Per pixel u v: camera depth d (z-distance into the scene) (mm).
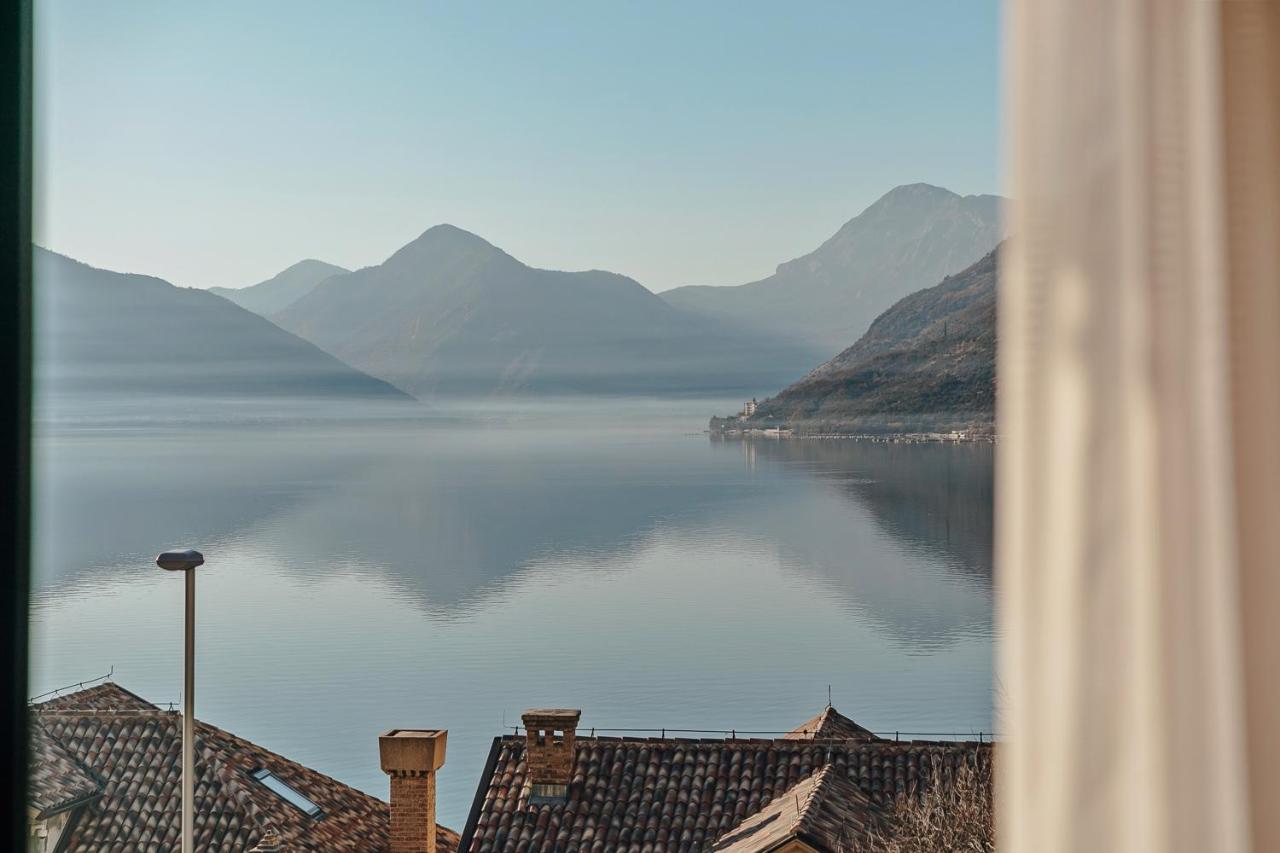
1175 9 1201
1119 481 1188
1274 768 1205
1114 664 1186
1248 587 1213
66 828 4863
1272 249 1234
